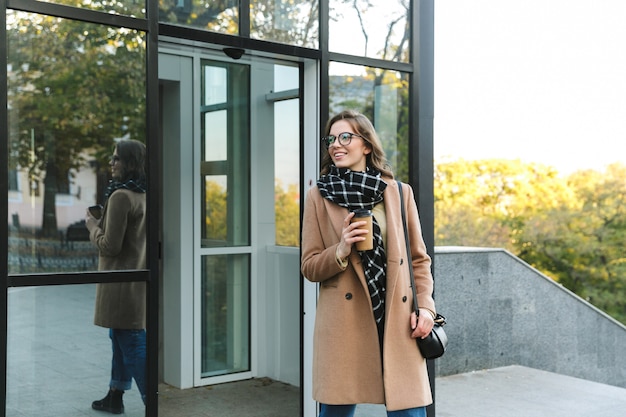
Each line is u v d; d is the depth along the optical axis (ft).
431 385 15.84
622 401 19.15
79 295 11.33
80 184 11.42
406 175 15.69
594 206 61.26
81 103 11.44
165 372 17.80
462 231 61.52
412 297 10.27
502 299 23.02
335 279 10.04
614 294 59.62
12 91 10.91
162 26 12.46
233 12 13.34
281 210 16.48
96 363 11.51
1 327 10.63
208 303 17.51
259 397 16.63
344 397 9.87
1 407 10.62
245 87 16.90
